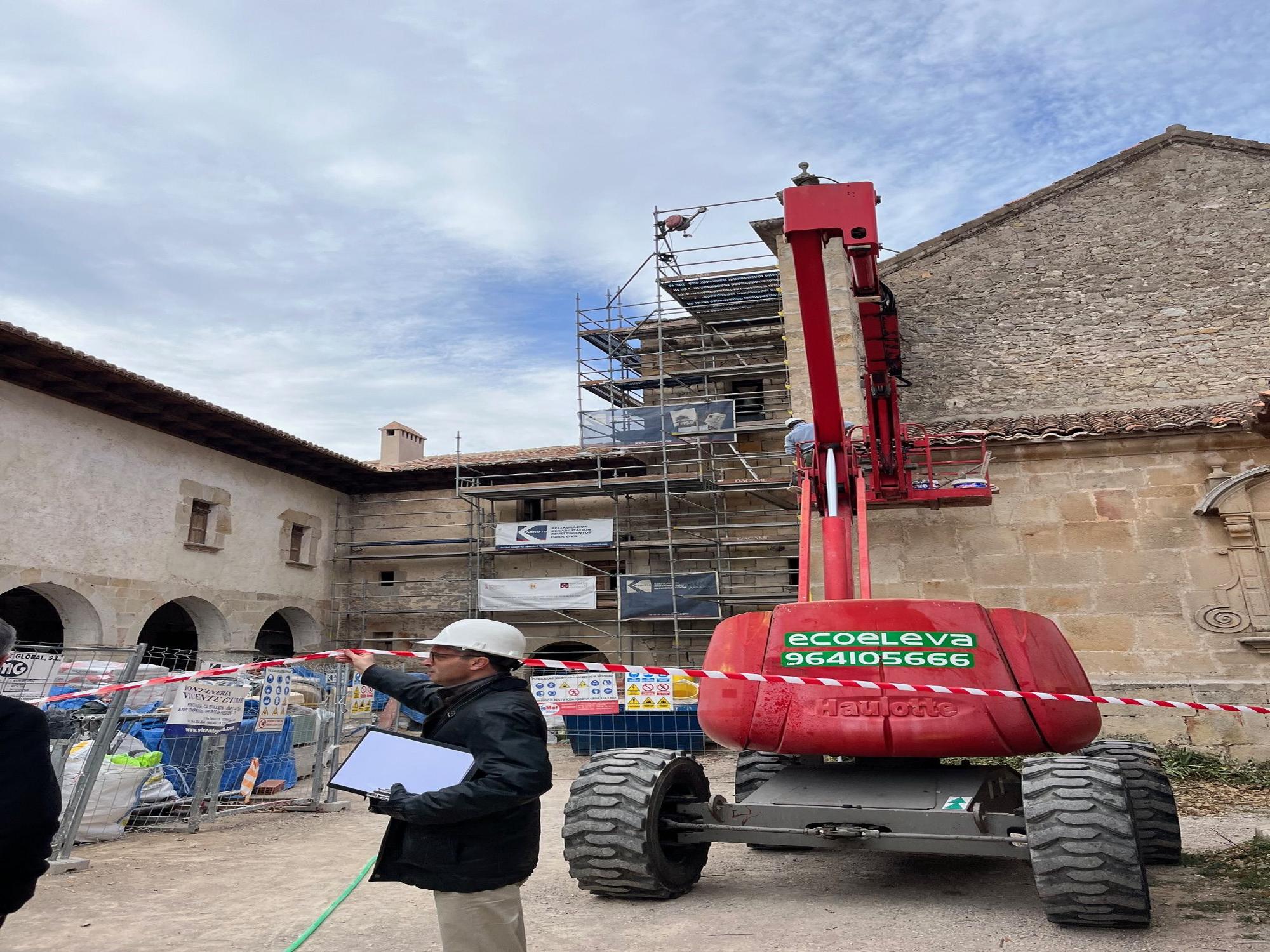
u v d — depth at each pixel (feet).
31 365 49.62
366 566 79.51
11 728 7.41
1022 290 52.75
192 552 62.64
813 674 16.03
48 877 18.60
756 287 71.26
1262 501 35.88
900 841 14.74
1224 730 32.78
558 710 44.55
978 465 39.09
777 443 72.33
